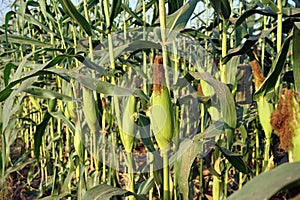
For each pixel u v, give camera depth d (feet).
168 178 4.39
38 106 9.12
